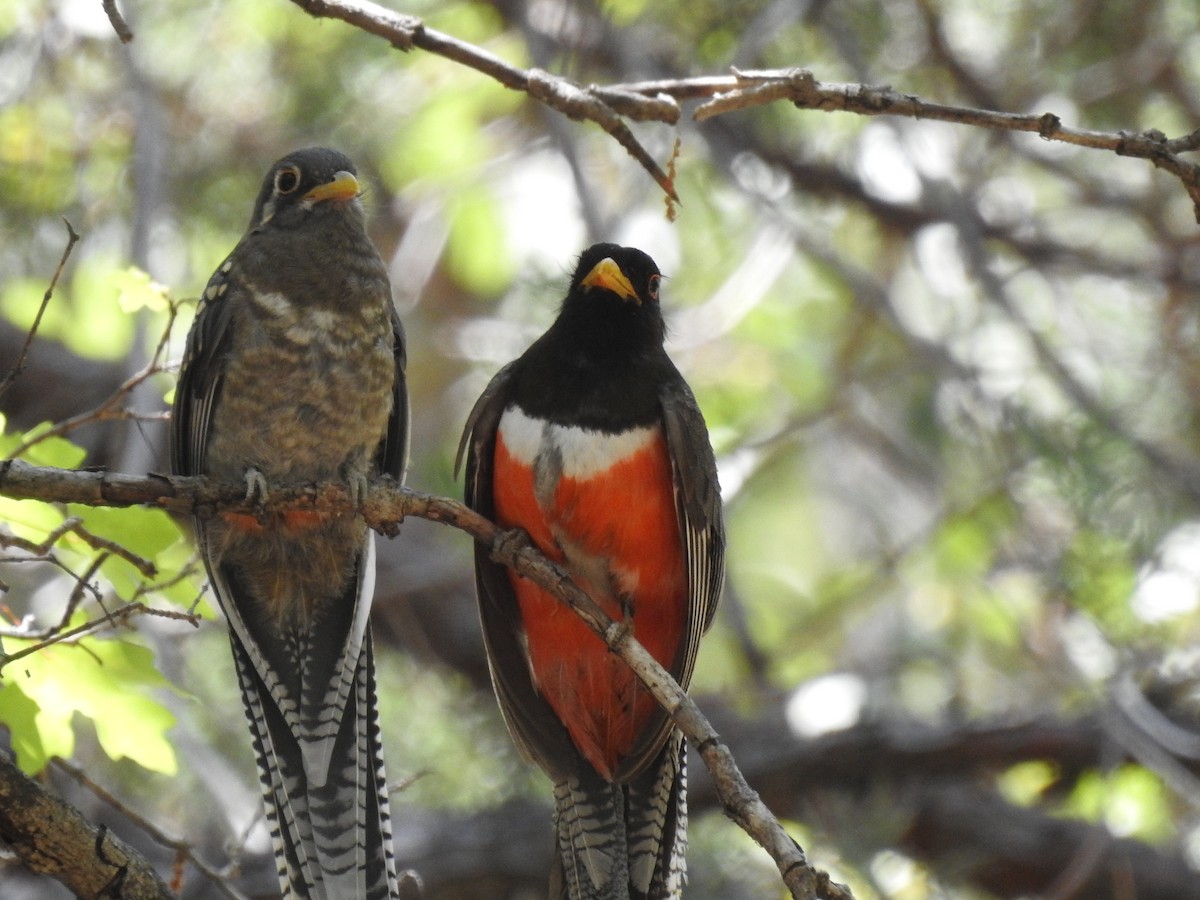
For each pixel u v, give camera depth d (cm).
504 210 1555
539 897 1240
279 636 870
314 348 872
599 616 718
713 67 1357
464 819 1262
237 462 877
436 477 1484
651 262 863
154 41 1408
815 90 758
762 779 1312
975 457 1438
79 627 714
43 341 1418
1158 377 1392
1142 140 729
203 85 1412
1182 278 1421
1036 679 1426
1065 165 1462
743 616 1480
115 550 691
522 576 776
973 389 1323
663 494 826
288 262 877
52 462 795
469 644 1464
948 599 1506
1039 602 1371
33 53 1308
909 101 749
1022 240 1469
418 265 1516
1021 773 1377
